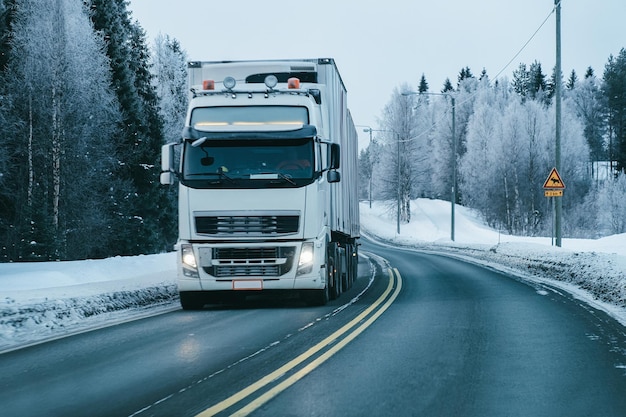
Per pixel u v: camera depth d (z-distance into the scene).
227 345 9.62
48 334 11.20
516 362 8.19
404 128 102.75
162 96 69.69
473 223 93.00
